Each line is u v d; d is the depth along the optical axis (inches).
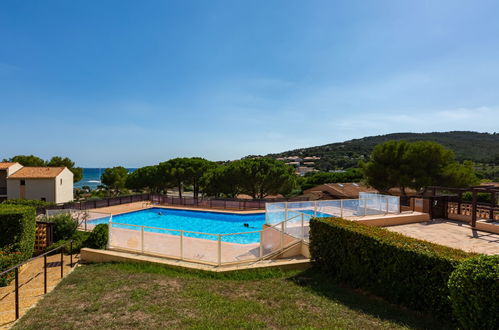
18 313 214.5
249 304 233.6
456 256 198.7
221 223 800.9
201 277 315.0
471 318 156.6
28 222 398.6
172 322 199.9
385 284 238.7
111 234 415.2
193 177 1464.1
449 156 885.8
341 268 290.7
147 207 978.1
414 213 541.3
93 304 233.1
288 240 393.7
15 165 1460.4
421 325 190.1
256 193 1222.3
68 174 1509.6
